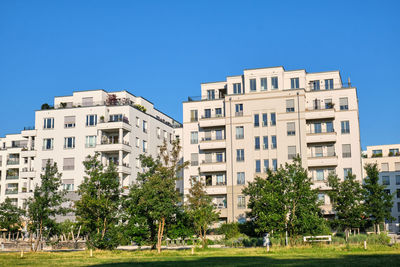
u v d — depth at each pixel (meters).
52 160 75.81
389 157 104.88
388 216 58.88
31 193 74.94
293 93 67.56
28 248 58.12
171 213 41.47
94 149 74.12
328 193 52.62
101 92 78.75
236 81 72.69
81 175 73.94
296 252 36.44
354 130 65.56
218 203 68.44
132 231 41.75
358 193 52.62
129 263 29.92
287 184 43.66
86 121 75.56
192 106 73.31
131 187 43.06
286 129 67.00
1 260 33.94
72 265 29.19
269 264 26.56
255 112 68.81
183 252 40.03
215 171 69.31
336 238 45.94
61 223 61.66
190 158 71.62
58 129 76.69
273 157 66.81
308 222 41.50
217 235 61.97
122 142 72.56
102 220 43.12
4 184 96.69
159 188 40.50
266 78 69.81
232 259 31.36
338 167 65.06
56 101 80.50
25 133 77.94
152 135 83.12
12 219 49.66
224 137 70.94
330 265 24.95
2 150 98.38
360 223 51.41
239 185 67.25
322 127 66.81
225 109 70.19
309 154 66.88
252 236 58.12
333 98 67.31
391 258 28.48
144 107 83.00
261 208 45.03
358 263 25.69
